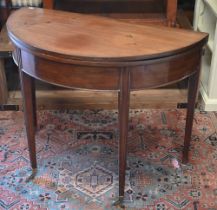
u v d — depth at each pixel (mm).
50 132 2062
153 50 1337
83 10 2379
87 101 2244
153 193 1688
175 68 1404
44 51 1351
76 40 1423
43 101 2232
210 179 1761
